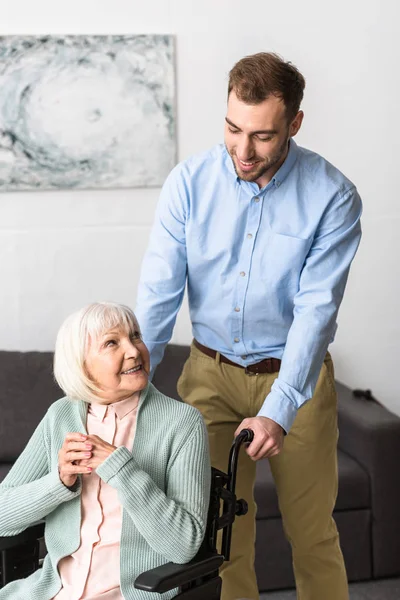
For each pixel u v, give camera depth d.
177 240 2.37
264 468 3.28
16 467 2.03
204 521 1.90
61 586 1.95
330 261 2.31
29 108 3.59
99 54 3.59
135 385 1.95
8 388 3.48
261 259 2.31
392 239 3.85
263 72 2.01
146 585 1.75
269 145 2.06
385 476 3.29
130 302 3.76
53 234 3.69
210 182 2.31
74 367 1.94
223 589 2.53
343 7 3.69
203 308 2.41
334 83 3.73
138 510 1.85
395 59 3.75
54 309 3.73
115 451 1.86
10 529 1.96
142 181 3.68
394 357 3.94
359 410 3.45
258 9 3.65
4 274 3.69
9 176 3.62
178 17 3.61
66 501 1.97
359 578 3.32
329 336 2.28
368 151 3.79
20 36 3.54
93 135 3.63
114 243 3.72
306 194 2.29
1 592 1.99
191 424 1.98
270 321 2.35
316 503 2.45
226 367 2.42
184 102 3.67
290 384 2.20
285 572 3.22
